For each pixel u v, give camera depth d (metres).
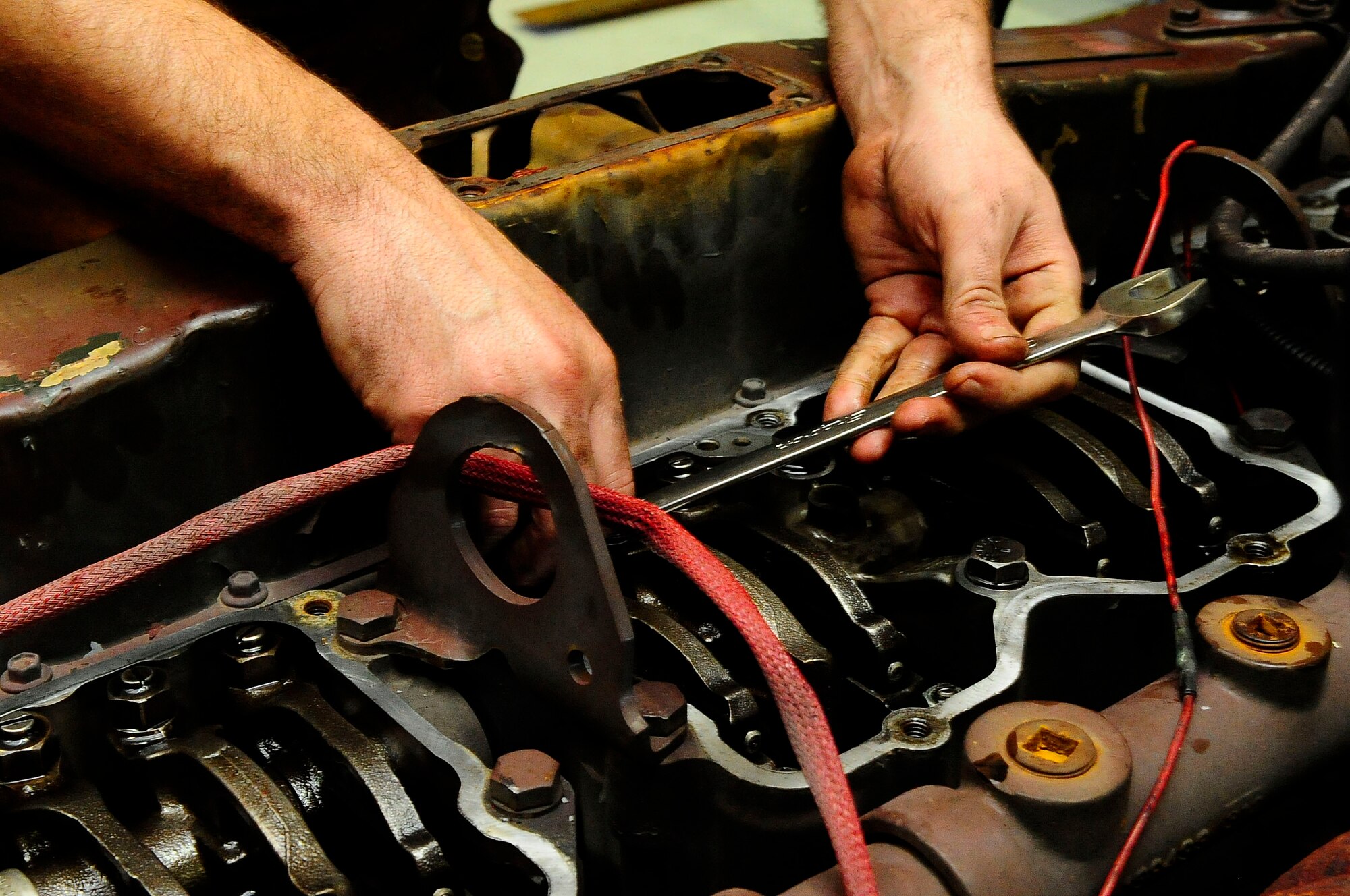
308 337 1.00
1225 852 0.92
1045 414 1.17
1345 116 1.48
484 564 0.88
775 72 1.37
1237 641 0.88
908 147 1.22
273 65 1.02
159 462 0.95
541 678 0.85
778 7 3.68
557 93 1.31
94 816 0.79
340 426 1.04
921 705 0.98
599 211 1.14
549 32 3.47
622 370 1.21
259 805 0.80
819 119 1.27
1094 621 1.02
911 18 1.29
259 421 1.00
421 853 0.79
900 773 0.87
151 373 0.93
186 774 0.85
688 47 3.42
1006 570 1.02
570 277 1.14
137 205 1.05
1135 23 1.55
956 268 1.14
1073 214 1.43
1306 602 0.96
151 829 0.84
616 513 0.85
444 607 0.91
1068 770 0.76
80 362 0.91
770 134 1.23
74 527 0.93
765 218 1.25
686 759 0.84
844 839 0.71
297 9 1.68
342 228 0.96
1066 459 1.15
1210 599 1.02
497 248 1.00
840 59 1.33
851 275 1.33
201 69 0.96
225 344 0.96
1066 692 1.04
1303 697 0.87
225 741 0.85
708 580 0.80
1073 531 1.08
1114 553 1.11
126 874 0.76
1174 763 0.82
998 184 1.18
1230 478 1.18
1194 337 1.31
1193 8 1.54
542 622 0.83
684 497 0.99
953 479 1.17
